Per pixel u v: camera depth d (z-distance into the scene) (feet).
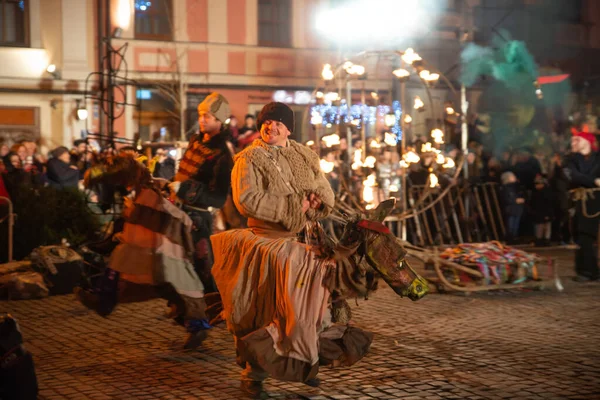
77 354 18.90
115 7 62.39
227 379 16.55
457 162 42.50
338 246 14.40
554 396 15.28
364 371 17.12
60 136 60.49
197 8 65.05
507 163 47.52
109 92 54.75
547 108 72.33
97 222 31.58
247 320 14.67
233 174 14.85
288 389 15.79
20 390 13.37
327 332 14.53
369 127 48.44
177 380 16.49
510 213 43.60
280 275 14.17
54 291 27.63
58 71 60.44
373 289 14.94
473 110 70.03
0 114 58.95
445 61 70.38
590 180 29.73
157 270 17.75
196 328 18.72
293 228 14.74
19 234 30.83
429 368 17.37
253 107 67.15
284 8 68.28
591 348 19.24
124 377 16.76
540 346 19.47
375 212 14.94
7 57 59.31
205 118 19.65
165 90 63.52
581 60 77.92
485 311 24.12
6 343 13.32
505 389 15.72
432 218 41.11
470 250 27.91
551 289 28.17
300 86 68.44
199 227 19.54
